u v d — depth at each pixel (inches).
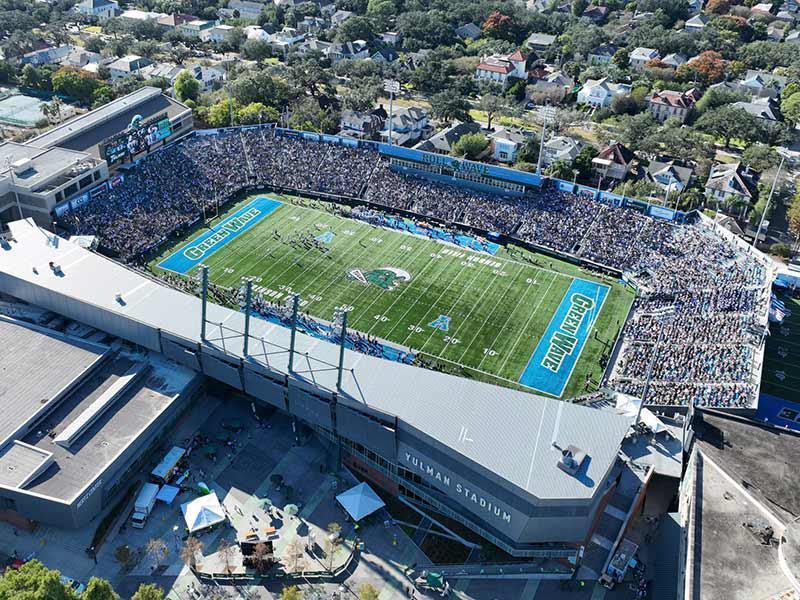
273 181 6117.1
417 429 3065.9
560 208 5620.1
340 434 3385.8
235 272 4965.6
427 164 6013.8
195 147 6220.5
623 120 7514.8
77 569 2942.9
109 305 3907.5
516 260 5255.9
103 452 3284.9
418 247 5383.9
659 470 3277.6
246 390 3629.4
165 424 3560.5
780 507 3002.0
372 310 4655.5
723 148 7573.8
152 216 5393.7
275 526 3152.1
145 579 2903.5
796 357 4439.0
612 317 4665.4
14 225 4638.3
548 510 2802.7
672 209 5846.5
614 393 3863.2
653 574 2950.3
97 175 5472.4
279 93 7637.8
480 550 3083.2
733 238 5142.7
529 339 4453.7
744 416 3641.7
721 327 4281.5
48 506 3006.9
